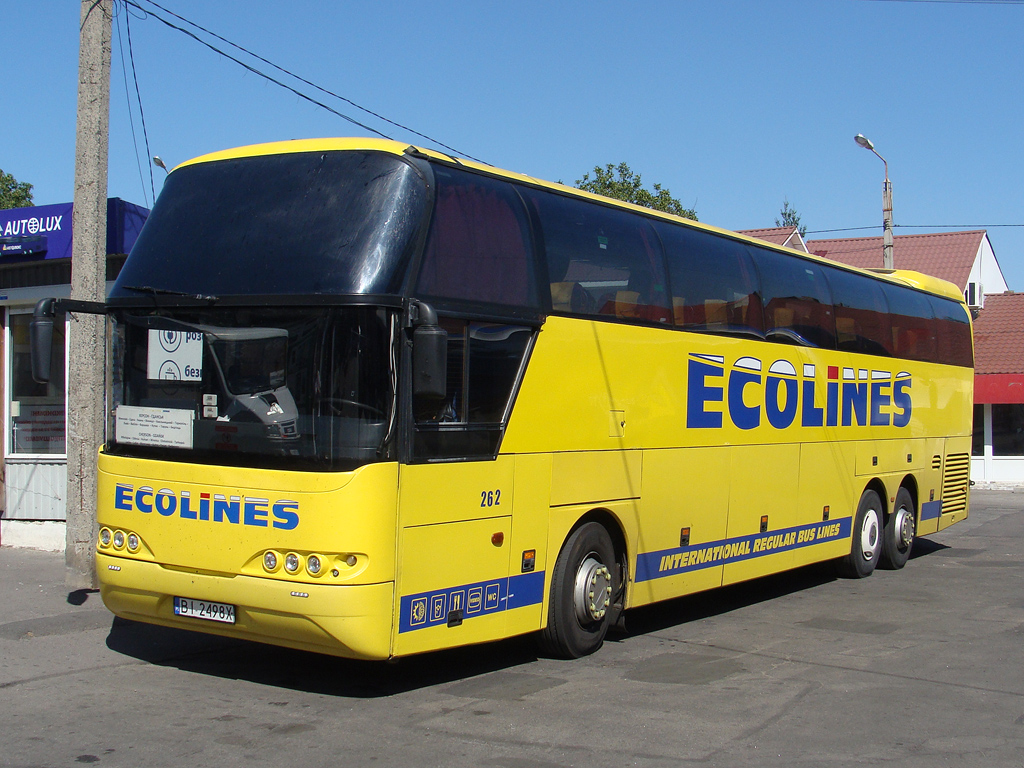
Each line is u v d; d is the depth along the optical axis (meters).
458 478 6.84
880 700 6.99
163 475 6.76
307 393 6.32
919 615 10.44
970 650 8.67
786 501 11.14
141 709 6.47
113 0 10.16
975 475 30.53
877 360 13.24
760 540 10.66
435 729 6.15
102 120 9.95
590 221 8.38
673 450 9.21
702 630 9.56
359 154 6.86
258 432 6.45
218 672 7.43
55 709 6.45
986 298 35.28
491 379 7.16
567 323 7.91
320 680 7.26
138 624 8.89
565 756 5.70
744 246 10.64
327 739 5.91
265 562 6.33
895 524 13.88
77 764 5.43
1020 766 5.66
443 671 7.67
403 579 6.41
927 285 15.30
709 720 6.44
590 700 6.88
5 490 13.19
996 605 11.08
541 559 7.64
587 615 8.13
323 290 6.34
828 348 12.02
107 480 7.05
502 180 7.64
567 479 7.87
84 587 10.07
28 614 9.09
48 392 13.24
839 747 5.95
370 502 6.19
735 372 10.17
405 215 6.59
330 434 6.23
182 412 6.78
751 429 10.45
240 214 6.95
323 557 6.16
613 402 8.41
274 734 5.99
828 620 10.12
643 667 7.92
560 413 7.80
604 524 8.58
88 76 9.92
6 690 6.88
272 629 6.37
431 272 6.70
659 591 9.09
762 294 10.73
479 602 7.05
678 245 9.47
